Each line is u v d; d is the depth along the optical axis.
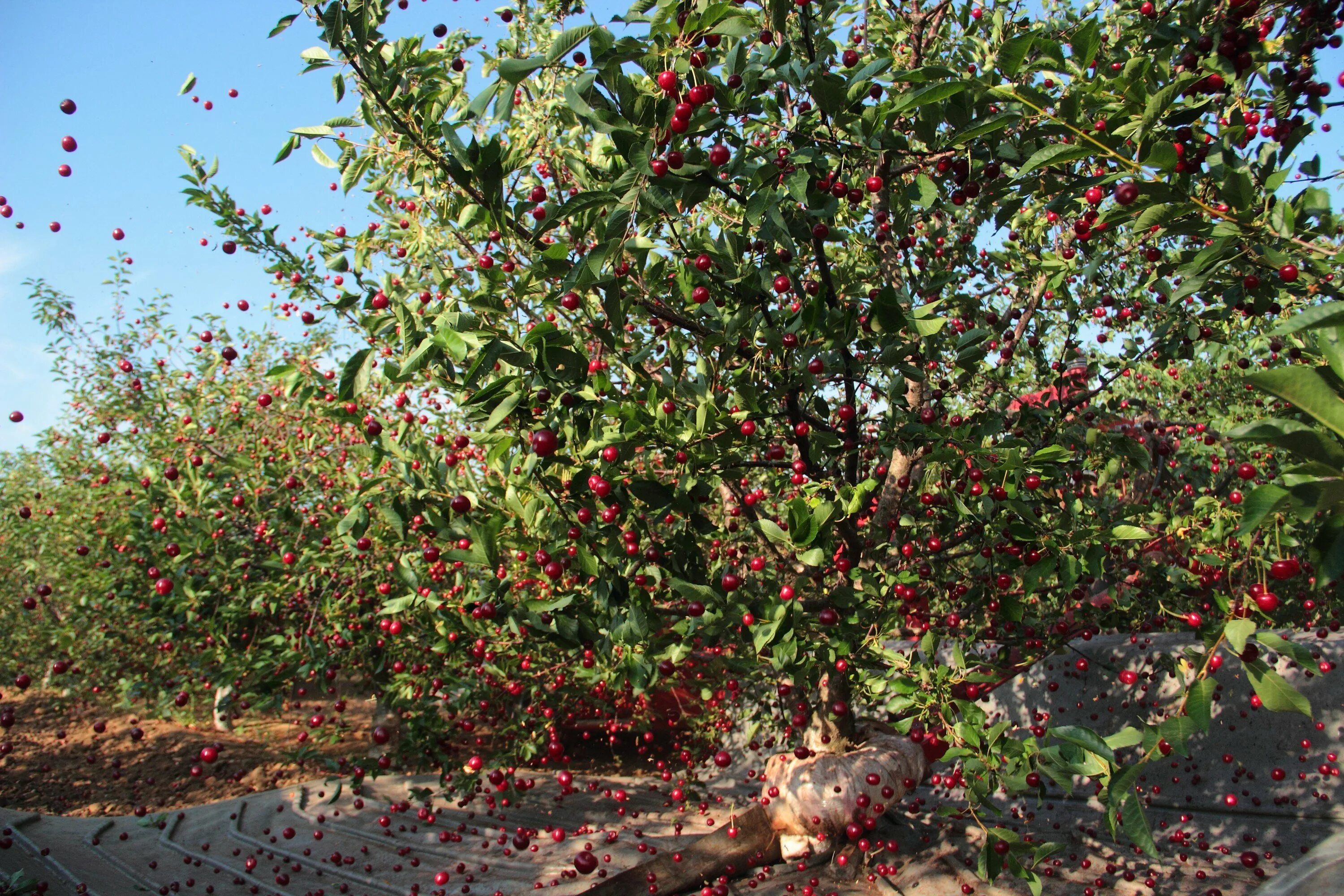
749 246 4.27
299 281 4.15
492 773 6.07
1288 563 2.32
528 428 3.30
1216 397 6.72
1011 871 3.16
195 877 6.11
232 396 8.27
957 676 3.56
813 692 5.49
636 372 3.64
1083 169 3.51
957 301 4.60
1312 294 3.06
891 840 5.41
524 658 5.40
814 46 3.48
